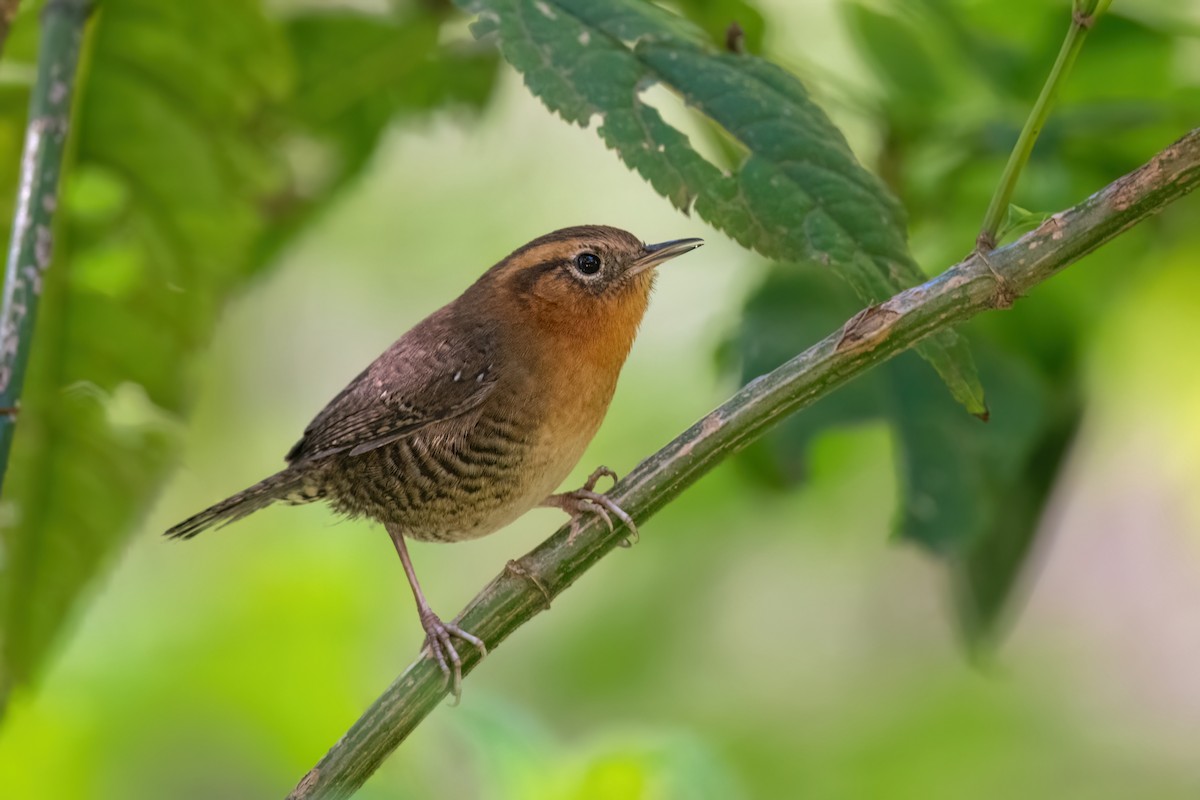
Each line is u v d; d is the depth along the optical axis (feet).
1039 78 33.81
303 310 49.90
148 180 33.01
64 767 34.71
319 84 36.50
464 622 23.22
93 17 29.30
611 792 26.23
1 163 32.09
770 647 44.16
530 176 49.34
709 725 42.11
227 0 32.09
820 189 23.71
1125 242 34.40
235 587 38.93
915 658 44.29
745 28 31.22
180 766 35.45
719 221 23.53
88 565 30.73
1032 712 43.91
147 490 31.45
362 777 22.30
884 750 41.57
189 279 32.96
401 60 36.40
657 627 44.27
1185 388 40.45
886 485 43.91
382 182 49.55
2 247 32.30
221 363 48.62
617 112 24.34
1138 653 48.19
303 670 36.81
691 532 44.14
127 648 36.81
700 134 33.50
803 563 44.65
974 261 21.39
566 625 44.80
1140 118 32.68
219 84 33.04
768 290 32.19
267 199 37.40
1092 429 39.24
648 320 46.03
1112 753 43.70
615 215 48.98
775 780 40.70
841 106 35.01
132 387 32.04
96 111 32.76
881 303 21.75
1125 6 32.37
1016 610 33.94
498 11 25.32
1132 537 49.62
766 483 35.81
